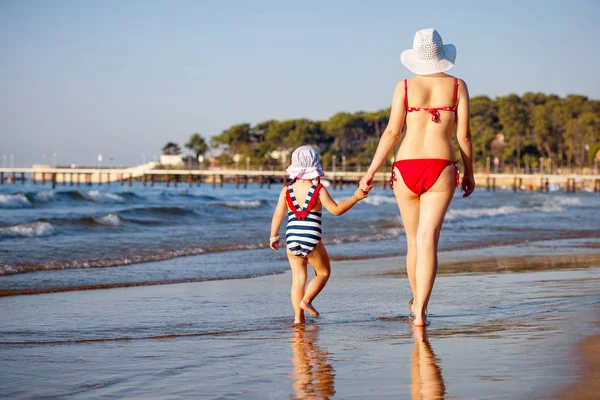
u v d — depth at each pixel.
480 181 115.31
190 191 69.25
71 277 8.25
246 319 5.47
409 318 5.23
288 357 3.86
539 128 118.75
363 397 2.97
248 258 10.66
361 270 9.18
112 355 3.99
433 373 3.34
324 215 22.81
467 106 5.06
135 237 13.77
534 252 11.61
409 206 5.13
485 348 3.90
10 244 11.76
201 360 3.81
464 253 11.43
